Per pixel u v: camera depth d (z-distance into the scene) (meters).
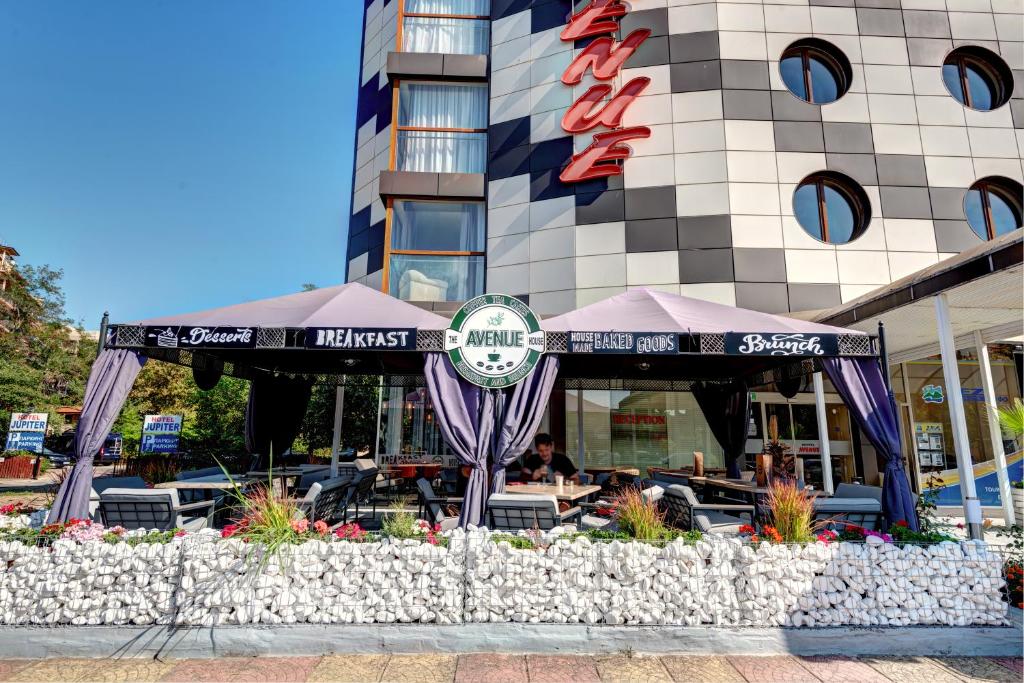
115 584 4.08
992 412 8.63
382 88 14.37
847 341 5.52
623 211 11.40
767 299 10.56
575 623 4.09
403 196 12.58
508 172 12.41
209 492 6.98
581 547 4.22
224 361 7.78
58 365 27.81
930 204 10.91
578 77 12.05
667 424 11.49
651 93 11.69
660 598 4.13
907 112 11.30
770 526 4.64
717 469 10.16
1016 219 11.17
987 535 7.35
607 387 9.11
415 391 12.09
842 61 11.64
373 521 8.20
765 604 4.11
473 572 4.17
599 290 11.24
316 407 21.31
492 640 4.00
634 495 5.14
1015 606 4.48
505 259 12.04
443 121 13.34
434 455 11.86
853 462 11.33
